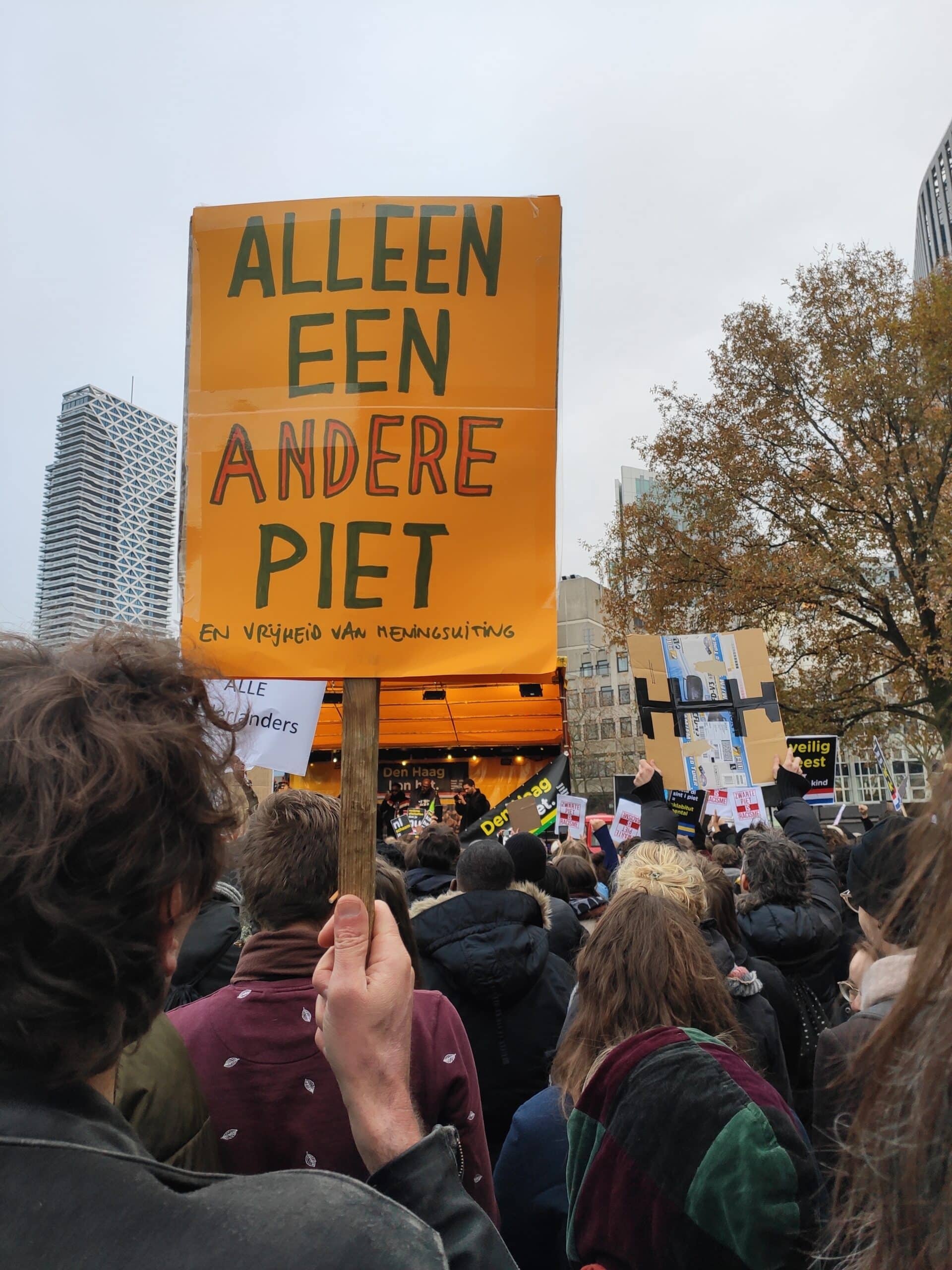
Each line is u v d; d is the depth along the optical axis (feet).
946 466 55.21
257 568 6.01
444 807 41.14
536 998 8.49
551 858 16.78
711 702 16.74
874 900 6.37
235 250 6.37
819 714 55.83
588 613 194.59
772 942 9.47
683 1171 4.15
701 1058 4.56
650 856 7.95
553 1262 6.26
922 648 52.70
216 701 3.29
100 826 2.34
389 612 5.90
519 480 6.10
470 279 6.31
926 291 55.31
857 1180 2.57
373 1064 3.48
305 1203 2.17
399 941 3.74
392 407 6.14
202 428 6.21
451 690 42.50
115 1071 2.64
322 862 5.83
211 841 2.80
